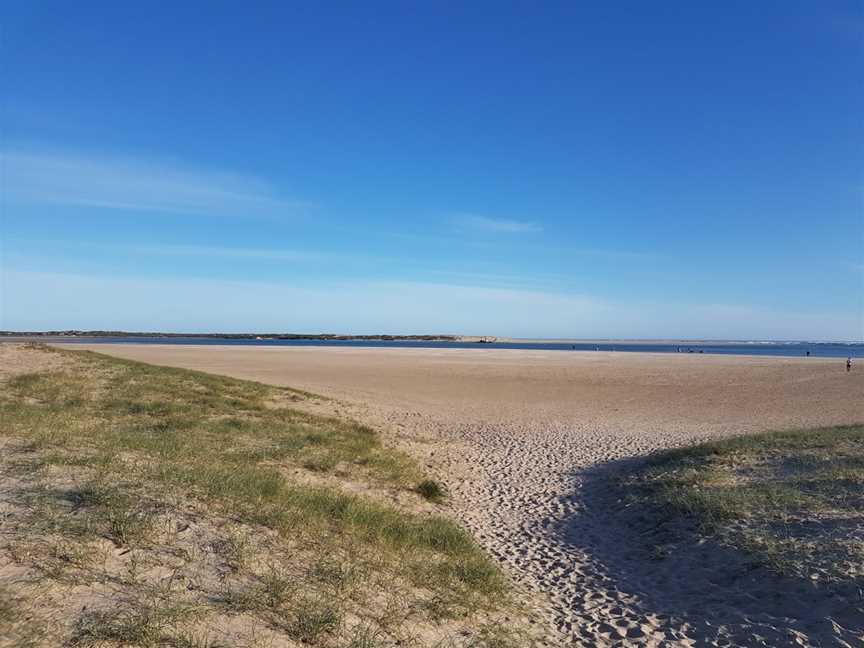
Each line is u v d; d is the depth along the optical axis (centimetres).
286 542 625
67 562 477
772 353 11806
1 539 500
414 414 2345
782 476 1088
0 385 1723
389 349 10056
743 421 2208
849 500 880
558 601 695
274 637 432
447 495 1205
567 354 8681
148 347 8438
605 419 2306
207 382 2272
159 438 1116
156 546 542
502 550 889
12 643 353
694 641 580
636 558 838
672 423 2192
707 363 6028
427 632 516
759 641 561
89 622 396
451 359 6488
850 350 16688
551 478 1396
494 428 2091
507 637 553
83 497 632
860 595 599
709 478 1116
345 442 1477
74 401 1520
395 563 669
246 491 771
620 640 584
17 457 791
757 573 698
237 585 499
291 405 2128
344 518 781
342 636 462
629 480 1259
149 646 383
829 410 2441
